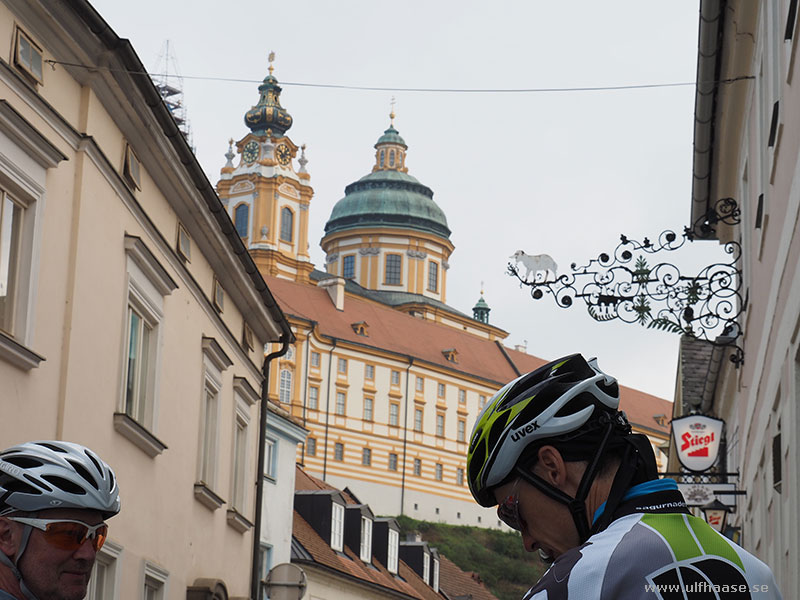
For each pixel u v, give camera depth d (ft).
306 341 306.55
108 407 38.37
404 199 401.08
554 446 7.02
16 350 30.48
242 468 60.18
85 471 10.66
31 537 10.35
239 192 354.74
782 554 30.12
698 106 43.27
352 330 322.14
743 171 43.75
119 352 39.40
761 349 35.32
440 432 330.13
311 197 360.28
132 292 40.75
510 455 7.06
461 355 349.41
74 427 35.14
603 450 7.00
